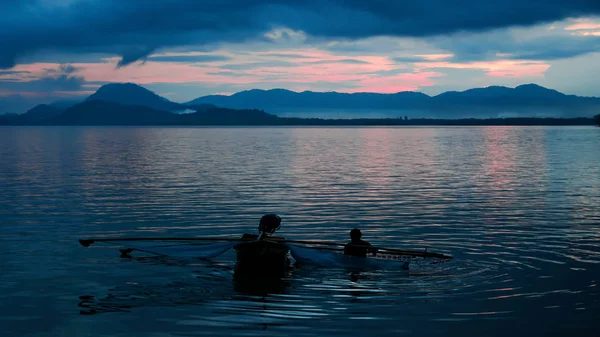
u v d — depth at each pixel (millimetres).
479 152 60875
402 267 12883
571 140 96438
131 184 29547
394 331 8930
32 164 44312
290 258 14055
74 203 22719
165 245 14156
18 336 8734
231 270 12734
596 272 12414
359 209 21297
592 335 8758
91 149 70938
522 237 16250
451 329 9023
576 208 21500
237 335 8750
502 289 11188
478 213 20391
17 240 15656
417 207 21797
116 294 10852
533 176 33844
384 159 49875
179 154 58406
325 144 85250
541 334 8812
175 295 10797
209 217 19625
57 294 10820
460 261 13523
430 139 108375
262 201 23297
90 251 14344
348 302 10398
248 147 75375
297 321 9367
